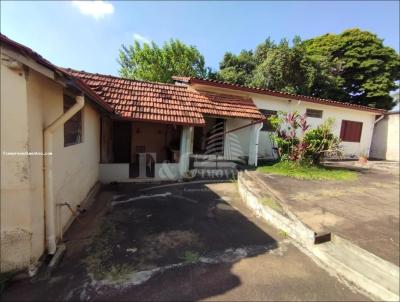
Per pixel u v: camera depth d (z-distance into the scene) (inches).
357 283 120.0
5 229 108.8
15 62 99.4
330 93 705.0
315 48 764.0
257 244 158.7
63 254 136.1
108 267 126.8
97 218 193.2
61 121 127.4
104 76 334.6
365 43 691.4
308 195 236.8
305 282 120.6
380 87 670.5
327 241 154.9
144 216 201.5
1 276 108.8
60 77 117.2
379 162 497.7
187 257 140.1
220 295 109.0
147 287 112.4
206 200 250.7
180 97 351.9
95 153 277.7
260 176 307.6
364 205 216.8
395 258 134.5
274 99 432.8
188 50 805.2
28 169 108.5
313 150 367.2
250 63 892.6
